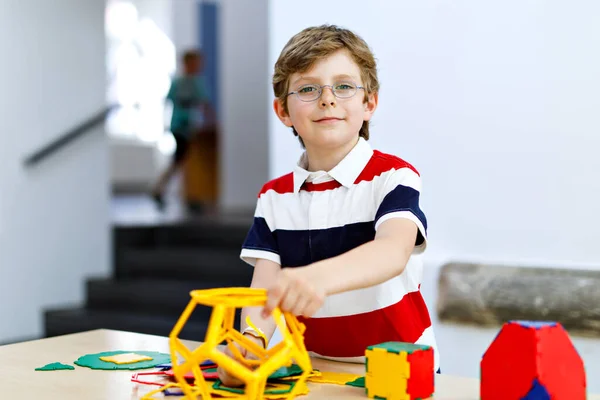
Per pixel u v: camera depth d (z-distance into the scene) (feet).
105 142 12.55
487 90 7.90
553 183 7.59
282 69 3.68
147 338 4.05
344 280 2.76
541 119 7.63
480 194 7.98
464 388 2.90
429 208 8.28
